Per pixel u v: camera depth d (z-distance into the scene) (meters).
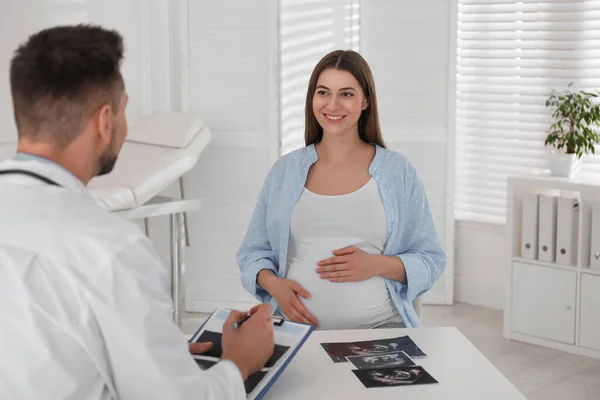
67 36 1.21
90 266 1.13
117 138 1.28
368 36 4.24
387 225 2.22
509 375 3.42
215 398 1.26
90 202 1.21
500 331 4.00
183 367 1.20
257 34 4.14
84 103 1.21
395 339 1.86
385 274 2.17
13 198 1.16
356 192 2.22
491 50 4.25
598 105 3.70
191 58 4.22
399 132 4.29
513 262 3.82
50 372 1.11
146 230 4.32
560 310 3.69
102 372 1.15
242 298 4.34
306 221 2.23
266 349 1.50
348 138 2.27
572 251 3.67
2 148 3.72
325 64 2.23
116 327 1.12
